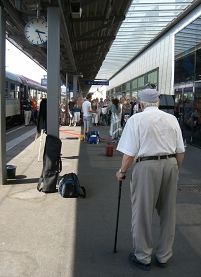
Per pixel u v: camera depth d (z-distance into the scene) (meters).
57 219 4.29
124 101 15.84
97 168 7.39
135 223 3.09
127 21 12.00
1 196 5.15
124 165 3.06
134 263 3.16
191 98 11.26
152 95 3.08
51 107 5.79
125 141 3.05
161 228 3.19
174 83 13.10
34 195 5.23
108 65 27.00
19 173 6.66
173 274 3.02
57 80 5.81
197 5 10.41
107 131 16.00
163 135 3.01
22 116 21.05
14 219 4.25
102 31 11.84
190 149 10.39
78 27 11.11
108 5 7.68
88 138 11.86
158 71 15.73
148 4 9.90
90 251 3.43
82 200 5.07
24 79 22.08
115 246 3.41
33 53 13.52
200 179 6.46
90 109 11.73
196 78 10.73
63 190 5.12
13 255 3.31
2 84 5.53
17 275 2.95
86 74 30.67
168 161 3.02
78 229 3.98
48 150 5.36
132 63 23.55
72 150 9.87
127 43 16.69
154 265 3.17
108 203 4.95
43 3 6.12
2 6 5.50
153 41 16.27
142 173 2.99
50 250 3.44
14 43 11.52
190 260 3.28
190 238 3.79
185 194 5.46
